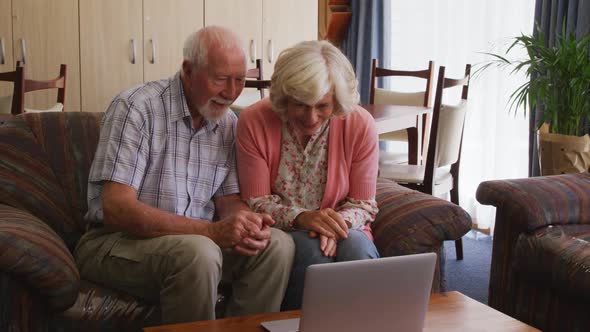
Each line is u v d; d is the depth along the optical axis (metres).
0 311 1.54
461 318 1.52
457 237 2.00
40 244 1.59
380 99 4.27
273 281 1.75
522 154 4.11
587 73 3.03
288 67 1.76
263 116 1.94
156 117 1.85
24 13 4.23
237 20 4.87
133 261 1.75
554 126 3.21
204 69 1.79
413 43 4.84
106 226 1.79
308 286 1.28
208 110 1.84
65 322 1.70
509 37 3.80
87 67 4.41
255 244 1.72
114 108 1.83
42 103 4.35
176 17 4.64
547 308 2.28
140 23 4.52
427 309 1.56
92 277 1.84
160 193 1.87
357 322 1.34
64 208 2.00
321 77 1.72
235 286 1.82
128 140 1.79
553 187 2.46
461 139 3.53
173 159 1.88
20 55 4.26
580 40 3.34
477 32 4.32
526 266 2.32
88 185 1.89
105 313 1.74
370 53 5.02
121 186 1.78
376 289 1.33
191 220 1.78
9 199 1.90
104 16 4.41
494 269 2.54
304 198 1.94
